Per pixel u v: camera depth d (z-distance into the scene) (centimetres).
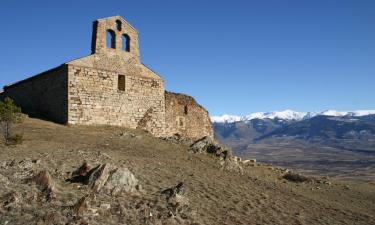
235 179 3406
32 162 2586
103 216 1788
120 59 5403
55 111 5066
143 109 5578
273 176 4419
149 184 2577
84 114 4969
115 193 2173
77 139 4075
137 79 5550
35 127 4450
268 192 3134
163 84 5850
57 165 2630
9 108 3612
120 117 5309
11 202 1742
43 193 1944
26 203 1780
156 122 5706
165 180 2791
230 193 2789
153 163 3362
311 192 3869
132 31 5584
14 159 2683
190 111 6397
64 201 1886
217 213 2281
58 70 5047
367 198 4131
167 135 5962
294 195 3306
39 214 1669
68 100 4853
